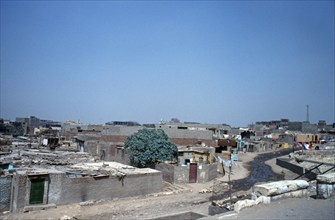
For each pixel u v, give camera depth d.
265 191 9.58
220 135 90.69
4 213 23.05
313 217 7.93
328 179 9.98
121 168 32.84
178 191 32.59
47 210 23.61
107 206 25.80
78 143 63.47
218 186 37.12
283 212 8.50
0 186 23.78
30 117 118.12
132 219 21.70
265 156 82.75
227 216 8.27
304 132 122.94
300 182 10.54
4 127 89.69
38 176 23.95
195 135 65.12
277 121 168.88
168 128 63.97
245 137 116.00
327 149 81.62
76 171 27.88
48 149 52.94
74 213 23.23
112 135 57.84
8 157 34.62
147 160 42.00
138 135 43.47
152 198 29.47
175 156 46.53
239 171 53.28
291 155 71.12
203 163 43.44
